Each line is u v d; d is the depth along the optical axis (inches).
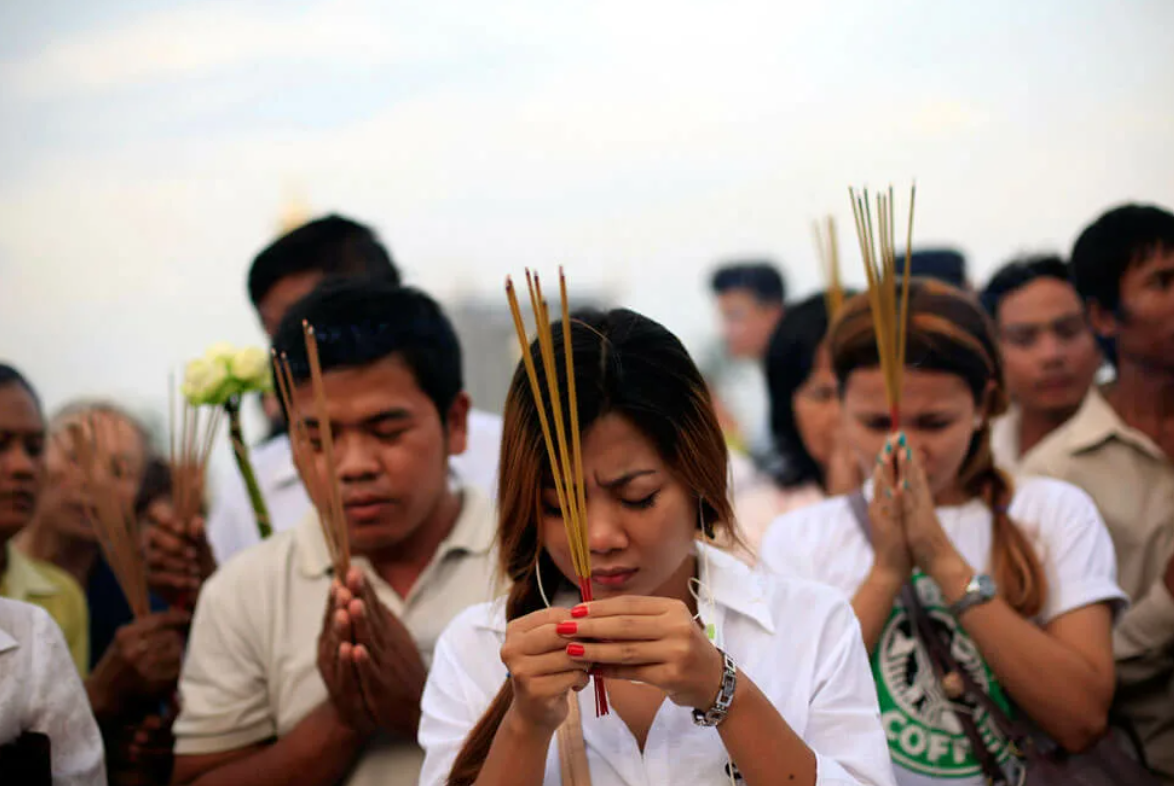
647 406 60.6
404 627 86.7
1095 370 132.5
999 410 93.1
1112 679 86.2
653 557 61.9
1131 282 110.9
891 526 86.6
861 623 85.2
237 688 90.4
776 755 60.2
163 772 97.8
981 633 84.4
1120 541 110.0
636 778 64.3
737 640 67.5
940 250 140.3
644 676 58.4
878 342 88.2
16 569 120.3
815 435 134.2
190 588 103.0
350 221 123.3
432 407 88.9
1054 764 83.4
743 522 146.4
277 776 85.6
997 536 90.1
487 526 92.4
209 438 103.0
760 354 199.0
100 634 134.0
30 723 76.4
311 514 93.7
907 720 85.6
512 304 58.8
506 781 59.5
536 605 67.0
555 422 60.0
